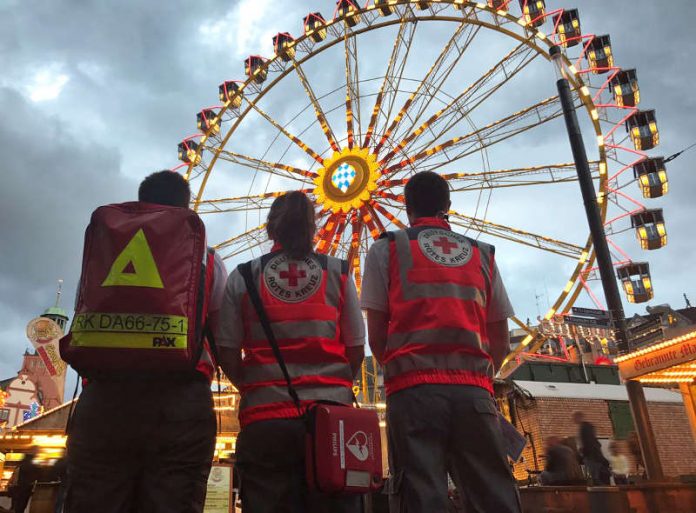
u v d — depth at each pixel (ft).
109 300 7.32
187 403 7.87
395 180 71.31
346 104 78.64
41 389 147.54
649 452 25.44
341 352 8.84
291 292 8.89
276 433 8.03
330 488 7.48
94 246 7.75
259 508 7.88
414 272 8.81
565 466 31.71
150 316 7.35
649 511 15.19
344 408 7.95
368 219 72.69
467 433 7.98
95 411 7.55
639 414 26.18
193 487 7.77
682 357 24.72
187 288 7.72
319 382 8.38
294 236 9.34
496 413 8.40
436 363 8.29
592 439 35.32
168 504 7.47
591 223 28.91
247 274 9.11
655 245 64.59
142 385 7.68
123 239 7.67
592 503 16.58
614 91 70.54
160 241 7.80
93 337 7.19
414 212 9.94
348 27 80.28
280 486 7.91
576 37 71.67
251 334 8.80
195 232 8.16
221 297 9.30
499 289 9.59
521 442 8.77
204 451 7.98
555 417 49.32
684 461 51.21
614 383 58.23
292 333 8.59
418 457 7.80
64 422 42.70
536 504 19.38
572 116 30.89
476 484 7.88
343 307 9.21
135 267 7.50
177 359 7.35
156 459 7.59
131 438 7.52
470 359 8.40
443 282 8.71
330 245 72.79
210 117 82.99
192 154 78.84
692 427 36.58
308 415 7.97
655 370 25.79
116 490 7.49
